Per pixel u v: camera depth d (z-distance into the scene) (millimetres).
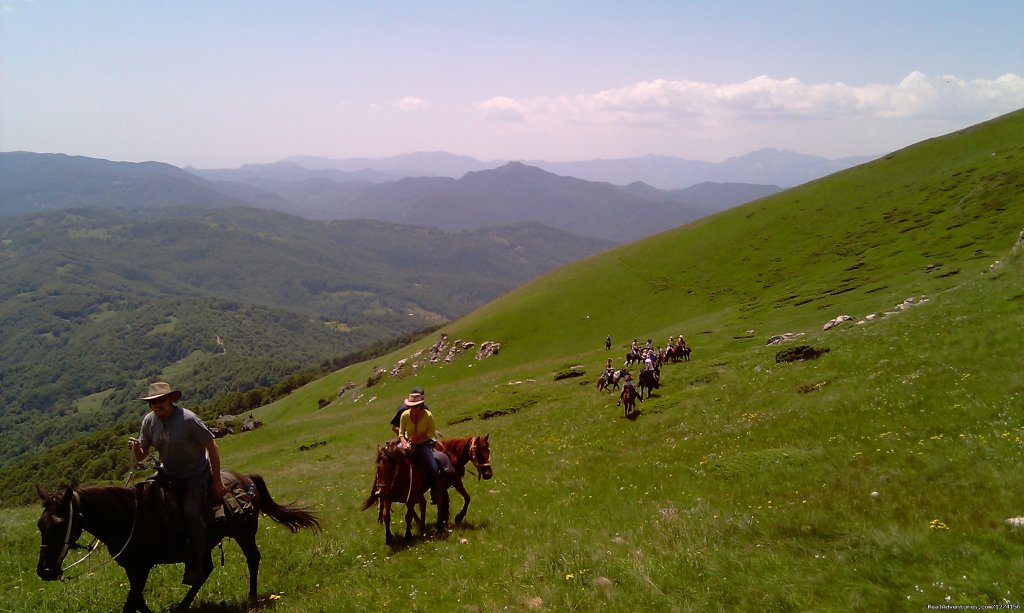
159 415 9570
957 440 15945
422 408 14188
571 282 115062
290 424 67812
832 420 20828
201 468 9977
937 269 55625
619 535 12984
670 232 130000
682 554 10992
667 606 9094
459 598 10070
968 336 24672
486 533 14055
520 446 29250
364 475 27078
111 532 9094
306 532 15148
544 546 12062
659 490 17766
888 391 21766
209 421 80062
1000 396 18031
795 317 55906
